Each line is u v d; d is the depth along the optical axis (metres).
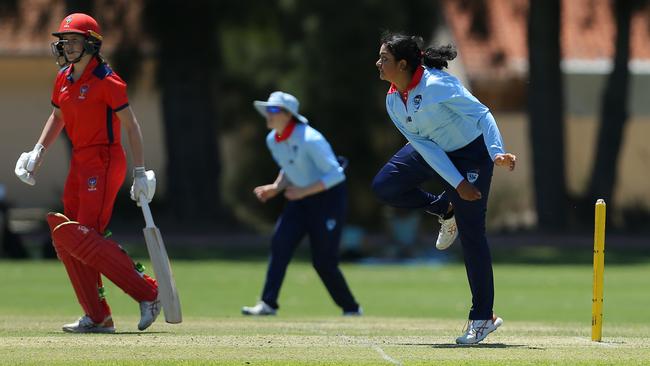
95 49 33.41
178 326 37.88
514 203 123.00
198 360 26.67
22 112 131.75
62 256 34.12
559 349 29.59
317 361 26.72
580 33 134.50
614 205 121.25
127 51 109.56
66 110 33.66
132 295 34.34
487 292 31.23
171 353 27.91
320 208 48.41
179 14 106.12
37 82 132.00
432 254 95.31
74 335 32.81
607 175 116.31
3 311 53.50
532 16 111.56
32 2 128.88
